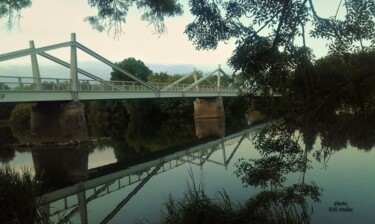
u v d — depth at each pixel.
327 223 9.67
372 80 7.40
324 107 7.09
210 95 72.62
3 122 85.06
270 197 7.39
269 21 6.45
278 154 7.13
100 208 14.95
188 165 24.69
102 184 21.02
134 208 14.36
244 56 6.60
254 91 6.80
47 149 39.31
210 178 18.34
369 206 11.05
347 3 6.81
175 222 8.26
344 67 7.30
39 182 11.33
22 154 35.94
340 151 19.91
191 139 45.31
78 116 42.69
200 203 8.58
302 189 7.41
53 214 14.10
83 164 29.39
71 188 20.56
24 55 39.72
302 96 6.88
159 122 83.62
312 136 7.18
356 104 7.64
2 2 11.34
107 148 39.72
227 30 6.83
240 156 26.34
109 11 9.10
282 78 6.59
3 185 9.70
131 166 27.69
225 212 8.07
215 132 52.28
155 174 22.39
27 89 36.44
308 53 6.66
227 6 6.72
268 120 6.95
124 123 84.06
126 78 84.00
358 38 6.86
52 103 43.56
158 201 15.12
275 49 6.44
